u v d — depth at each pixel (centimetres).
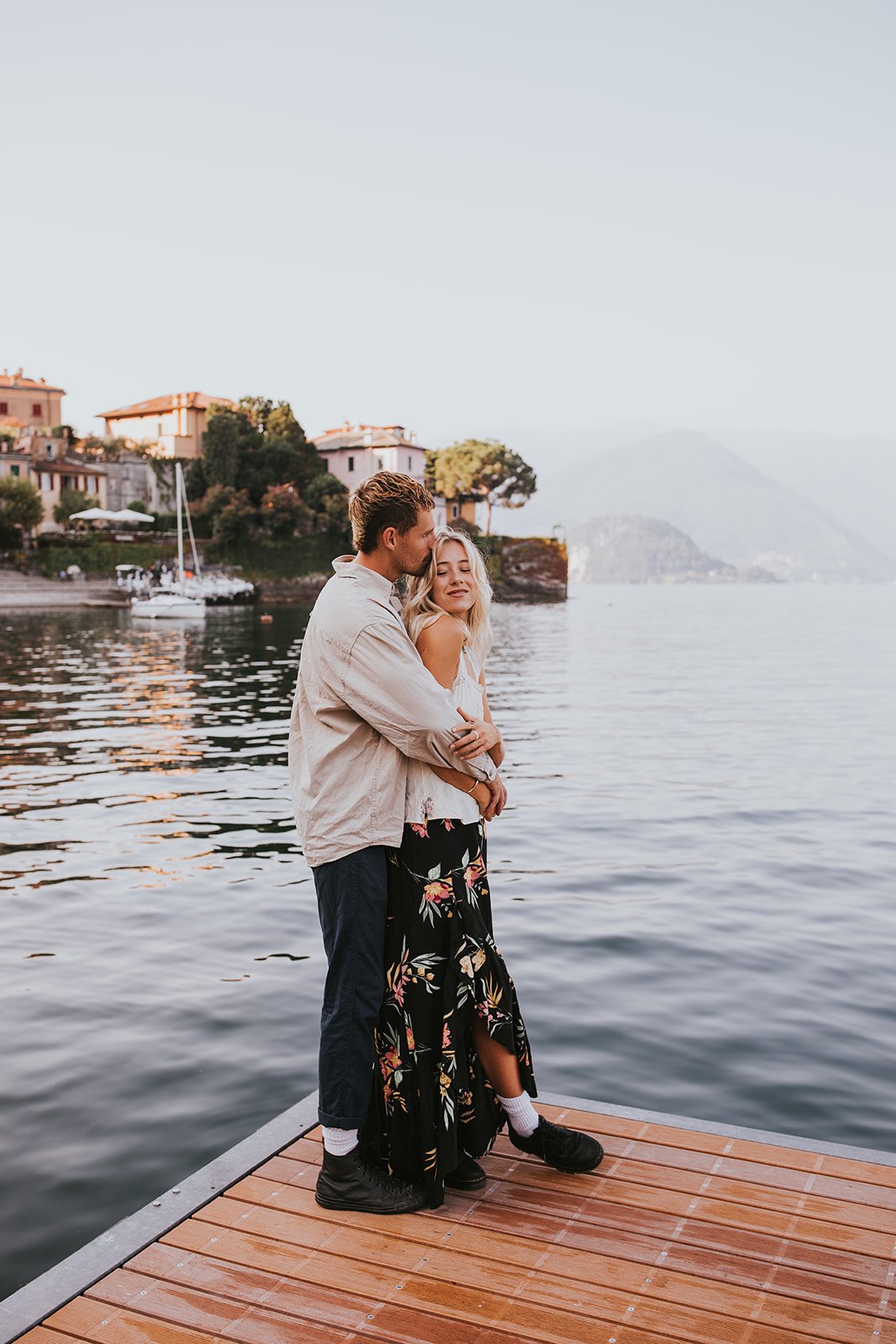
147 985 591
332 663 281
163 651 3716
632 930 685
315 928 697
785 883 800
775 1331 229
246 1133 422
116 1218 363
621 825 1003
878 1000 566
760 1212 273
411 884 284
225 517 7444
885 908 736
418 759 278
